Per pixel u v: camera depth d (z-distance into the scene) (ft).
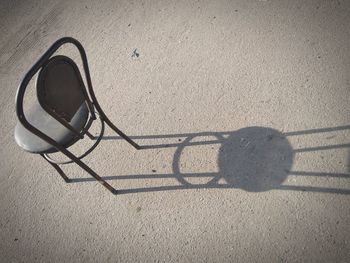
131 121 10.29
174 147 9.49
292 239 7.50
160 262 7.82
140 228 8.38
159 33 12.29
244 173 8.64
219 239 7.84
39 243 8.67
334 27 10.76
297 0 11.85
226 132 9.41
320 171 8.24
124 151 9.75
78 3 14.47
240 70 10.54
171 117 10.07
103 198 9.07
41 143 7.62
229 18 11.98
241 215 8.04
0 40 14.10
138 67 11.52
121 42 12.44
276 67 10.31
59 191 9.47
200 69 10.89
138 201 8.80
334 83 9.54
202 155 9.16
